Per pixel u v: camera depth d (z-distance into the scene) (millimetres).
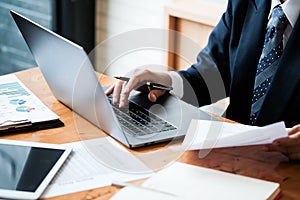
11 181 1367
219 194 1312
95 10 3646
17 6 3617
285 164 1496
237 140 1473
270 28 1962
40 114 1730
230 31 2191
